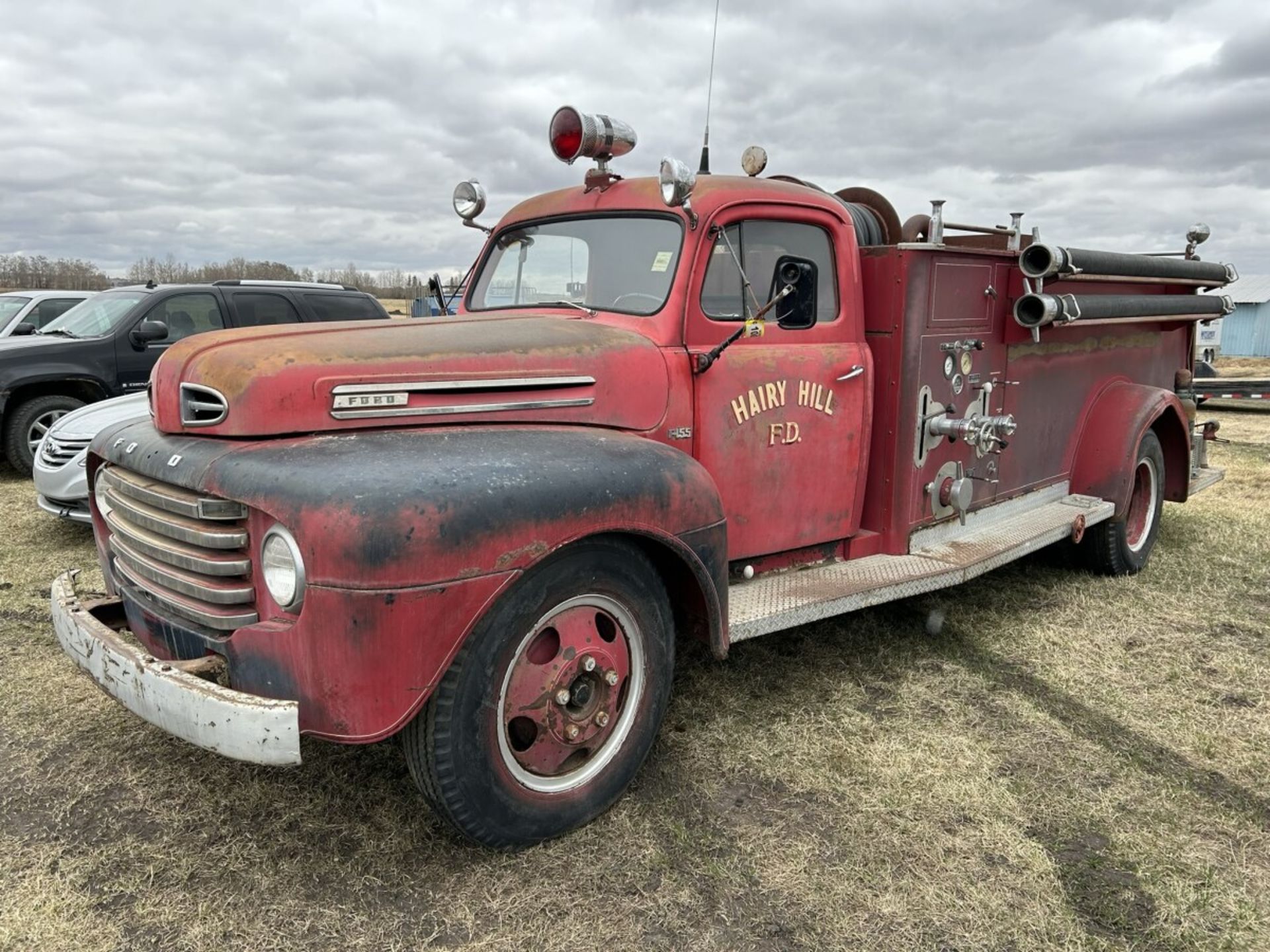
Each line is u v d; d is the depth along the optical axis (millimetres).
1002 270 4395
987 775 3158
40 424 8055
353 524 2195
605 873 2590
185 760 3172
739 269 3285
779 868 2625
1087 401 5352
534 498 2439
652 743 2990
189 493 2564
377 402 2617
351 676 2232
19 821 2809
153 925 2357
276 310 9047
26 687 3719
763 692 3791
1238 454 9922
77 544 5809
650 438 3156
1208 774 3211
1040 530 4582
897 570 3834
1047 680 3967
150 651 2773
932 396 4055
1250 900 2533
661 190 3137
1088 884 2590
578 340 3039
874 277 3932
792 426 3613
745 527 3535
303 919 2387
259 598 2436
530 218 3973
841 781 3098
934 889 2549
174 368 2744
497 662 2469
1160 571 5617
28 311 11711
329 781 3033
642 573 2840
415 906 2443
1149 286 5449
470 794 2477
